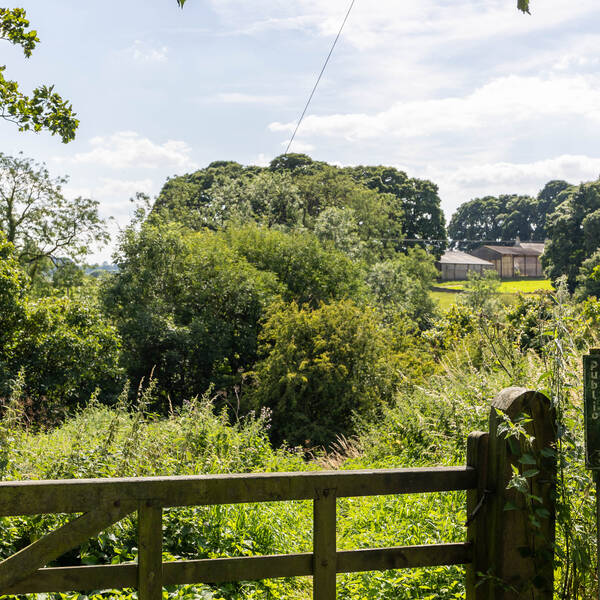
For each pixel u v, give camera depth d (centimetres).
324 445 1972
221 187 5194
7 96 1223
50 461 622
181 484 309
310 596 486
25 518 524
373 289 4281
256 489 318
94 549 522
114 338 2312
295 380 2073
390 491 335
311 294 3356
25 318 2127
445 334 2347
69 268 3566
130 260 2956
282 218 5159
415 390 1230
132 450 648
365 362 2108
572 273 5156
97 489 300
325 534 326
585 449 336
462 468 349
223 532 572
